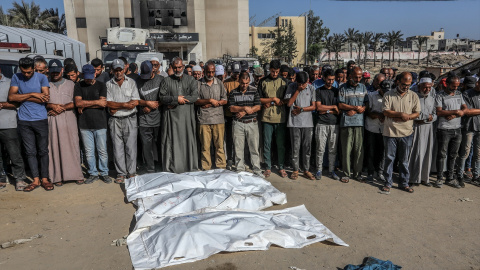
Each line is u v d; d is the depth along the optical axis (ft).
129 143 19.25
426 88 17.81
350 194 18.06
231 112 20.48
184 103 19.16
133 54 46.11
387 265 11.35
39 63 17.67
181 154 19.83
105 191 18.19
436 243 13.20
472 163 19.83
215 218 13.26
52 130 18.37
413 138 18.75
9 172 20.79
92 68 17.93
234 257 12.00
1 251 12.60
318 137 19.94
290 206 16.43
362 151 19.70
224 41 142.31
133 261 11.60
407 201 17.19
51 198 17.31
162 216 14.32
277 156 22.76
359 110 18.89
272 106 20.15
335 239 13.03
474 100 18.88
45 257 12.21
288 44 168.66
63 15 158.92
